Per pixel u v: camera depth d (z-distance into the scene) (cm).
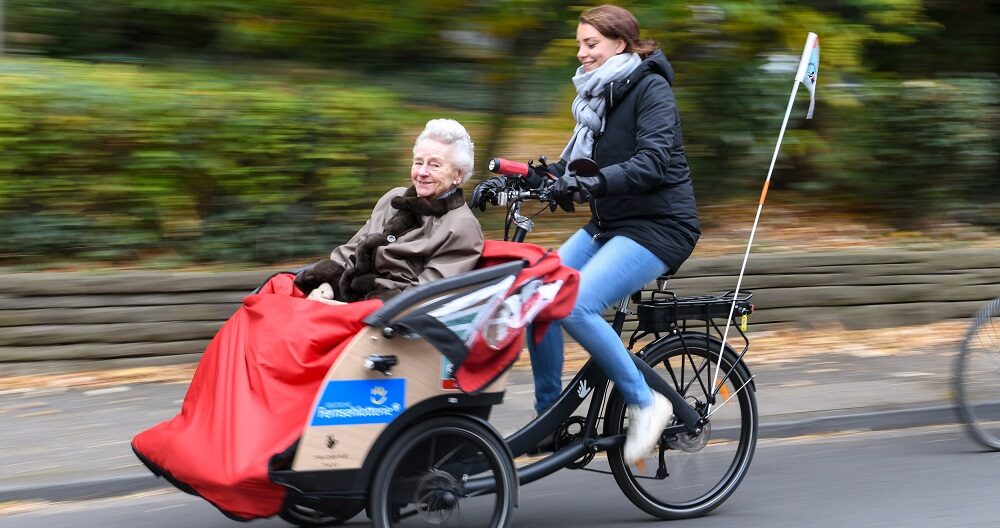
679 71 1803
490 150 1766
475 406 836
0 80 1516
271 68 1839
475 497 861
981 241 1975
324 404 782
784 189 2098
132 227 1566
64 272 1492
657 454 989
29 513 1027
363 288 846
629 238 933
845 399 1387
